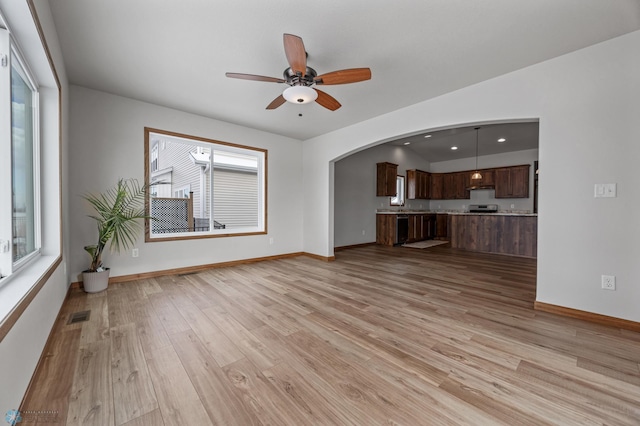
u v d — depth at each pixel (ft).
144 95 10.96
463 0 5.89
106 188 10.78
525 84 8.66
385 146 24.70
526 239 17.75
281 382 4.90
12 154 5.15
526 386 4.80
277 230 16.74
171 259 12.55
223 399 4.45
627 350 6.00
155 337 6.53
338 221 20.88
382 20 6.55
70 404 4.27
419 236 25.45
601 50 7.40
